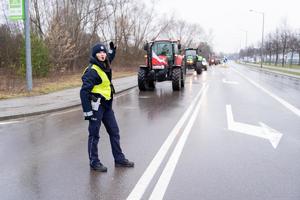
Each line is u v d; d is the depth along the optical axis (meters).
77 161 6.21
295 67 57.44
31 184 5.14
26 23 15.46
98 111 5.65
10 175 5.53
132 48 43.69
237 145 7.18
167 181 5.17
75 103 13.01
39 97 14.77
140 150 6.81
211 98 14.98
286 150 6.84
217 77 30.31
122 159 5.87
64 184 5.12
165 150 6.79
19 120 10.27
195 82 24.27
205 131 8.44
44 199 4.61
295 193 4.75
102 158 6.34
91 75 5.56
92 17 33.00
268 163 6.02
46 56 22.72
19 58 23.89
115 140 5.87
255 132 8.38
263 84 22.84
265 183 5.11
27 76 15.96
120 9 40.47
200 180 5.21
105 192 4.80
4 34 26.52
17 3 15.20
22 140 7.80
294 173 5.53
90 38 32.47
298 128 8.87
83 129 8.93
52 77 23.16
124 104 13.39
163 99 14.82
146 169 5.71
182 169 5.70
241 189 4.88
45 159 6.34
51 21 25.16
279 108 12.22
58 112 11.66
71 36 28.84
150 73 18.22
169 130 8.60
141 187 4.95
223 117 10.37
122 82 23.64
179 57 19.22
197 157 6.34
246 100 14.35
